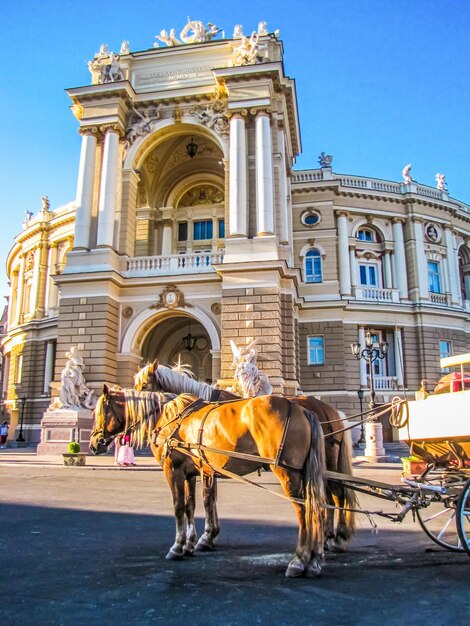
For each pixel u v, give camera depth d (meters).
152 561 7.14
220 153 33.53
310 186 38.66
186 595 5.64
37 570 6.72
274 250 26.05
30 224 48.09
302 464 6.43
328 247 38.06
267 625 4.80
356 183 40.19
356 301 37.31
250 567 6.77
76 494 13.84
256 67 28.12
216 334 26.75
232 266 25.89
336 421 8.20
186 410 7.67
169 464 7.51
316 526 6.23
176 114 29.98
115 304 28.02
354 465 20.81
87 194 28.94
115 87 29.58
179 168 35.16
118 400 8.09
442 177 43.59
